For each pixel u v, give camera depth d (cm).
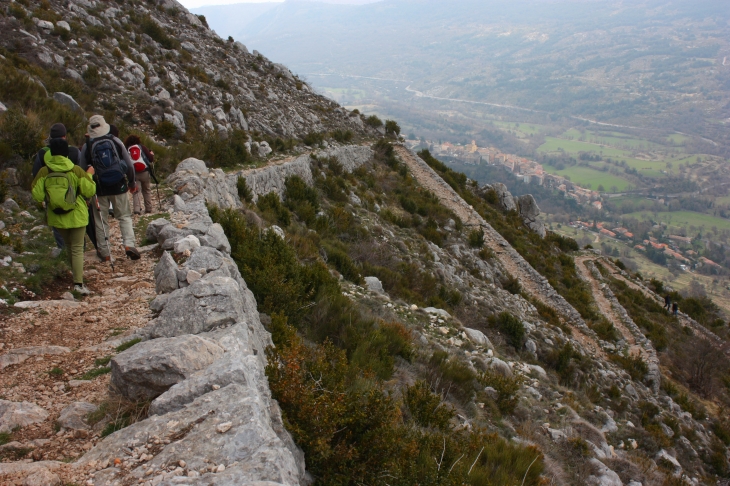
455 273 2323
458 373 929
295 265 961
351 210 2327
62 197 550
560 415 1016
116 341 458
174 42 3148
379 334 904
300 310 864
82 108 1566
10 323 484
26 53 1803
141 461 279
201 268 579
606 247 11450
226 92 2878
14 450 305
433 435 591
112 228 821
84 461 281
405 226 2594
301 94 4238
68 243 580
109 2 3122
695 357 2405
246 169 1848
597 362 1816
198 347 377
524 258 3178
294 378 433
